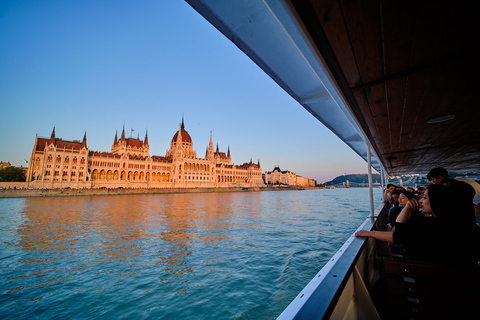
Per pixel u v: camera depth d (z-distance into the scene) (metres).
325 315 1.38
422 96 3.91
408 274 2.26
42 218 34.09
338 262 2.38
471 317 1.94
